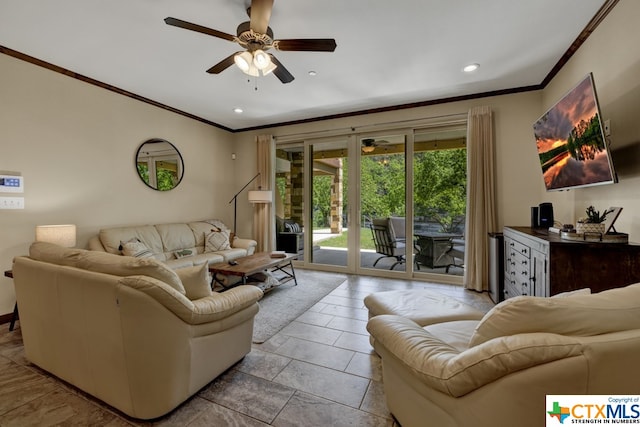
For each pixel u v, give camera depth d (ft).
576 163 6.99
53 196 10.02
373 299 7.14
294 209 17.58
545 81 10.85
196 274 5.90
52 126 9.96
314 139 16.21
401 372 4.26
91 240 10.80
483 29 7.77
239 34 6.66
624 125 6.36
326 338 8.02
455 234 13.48
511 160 11.81
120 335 4.80
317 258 16.71
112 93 11.74
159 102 13.44
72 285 5.33
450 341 4.80
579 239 6.37
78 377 5.59
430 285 13.02
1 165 8.85
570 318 2.75
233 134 18.31
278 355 7.13
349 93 12.25
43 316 5.96
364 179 15.05
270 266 11.14
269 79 10.93
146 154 13.17
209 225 15.55
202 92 12.21
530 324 2.92
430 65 9.75
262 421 4.95
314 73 10.34
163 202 14.03
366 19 7.33
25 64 9.25
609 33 6.89
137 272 4.96
